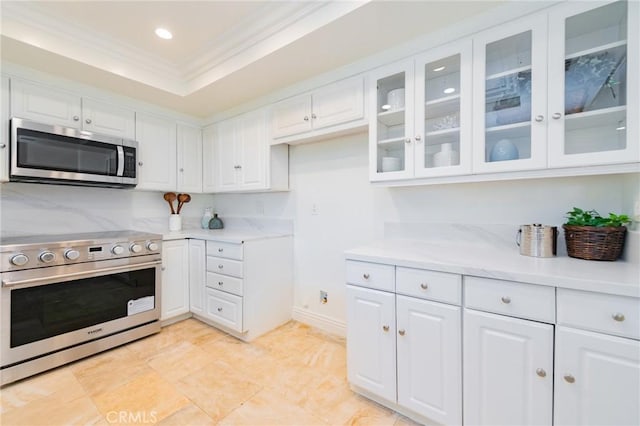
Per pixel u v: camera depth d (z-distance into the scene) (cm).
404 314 139
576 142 133
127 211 274
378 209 216
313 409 150
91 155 218
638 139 113
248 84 223
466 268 121
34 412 145
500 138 148
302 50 176
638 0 112
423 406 134
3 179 187
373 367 149
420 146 164
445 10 141
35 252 174
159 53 211
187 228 323
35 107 200
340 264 237
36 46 170
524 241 146
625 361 94
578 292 101
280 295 255
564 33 126
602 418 98
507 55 142
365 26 154
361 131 214
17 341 168
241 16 172
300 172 262
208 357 201
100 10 165
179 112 285
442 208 189
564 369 103
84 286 196
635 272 107
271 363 194
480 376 120
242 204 313
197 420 142
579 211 139
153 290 234
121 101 244
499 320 115
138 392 162
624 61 117
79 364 190
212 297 246
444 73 162
